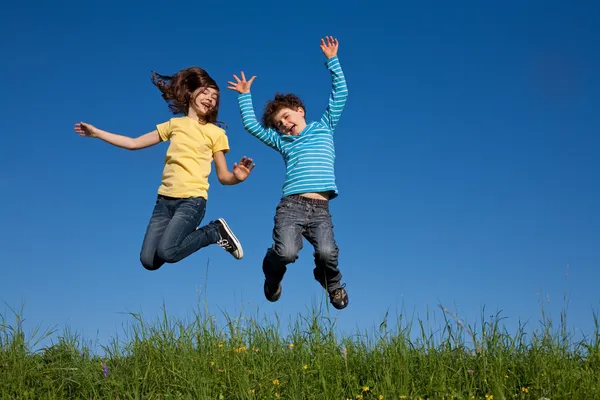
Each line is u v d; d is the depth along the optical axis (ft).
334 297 16.25
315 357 14.07
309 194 15.81
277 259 15.69
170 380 14.07
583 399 11.64
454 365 13.70
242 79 17.81
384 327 14.52
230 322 15.75
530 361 13.30
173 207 16.39
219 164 17.20
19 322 15.71
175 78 17.58
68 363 15.05
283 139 16.94
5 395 13.53
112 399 13.53
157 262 15.96
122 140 16.89
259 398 13.11
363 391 13.15
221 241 17.46
